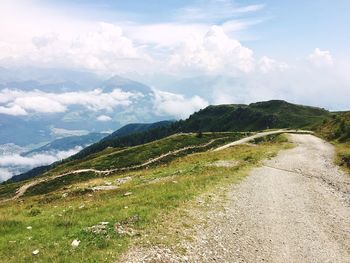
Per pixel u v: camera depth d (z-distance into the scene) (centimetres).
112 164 11725
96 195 3594
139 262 1500
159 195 2789
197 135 14100
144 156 11912
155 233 1877
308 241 2134
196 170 4491
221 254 1772
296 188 3747
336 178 4506
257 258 1800
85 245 1655
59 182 11162
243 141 12606
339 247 2083
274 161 5709
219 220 2294
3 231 2111
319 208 2977
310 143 9331
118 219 2067
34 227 2173
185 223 2109
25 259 1520
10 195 11300
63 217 2330
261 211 2689
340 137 9831
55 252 1577
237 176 4003
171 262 1566
